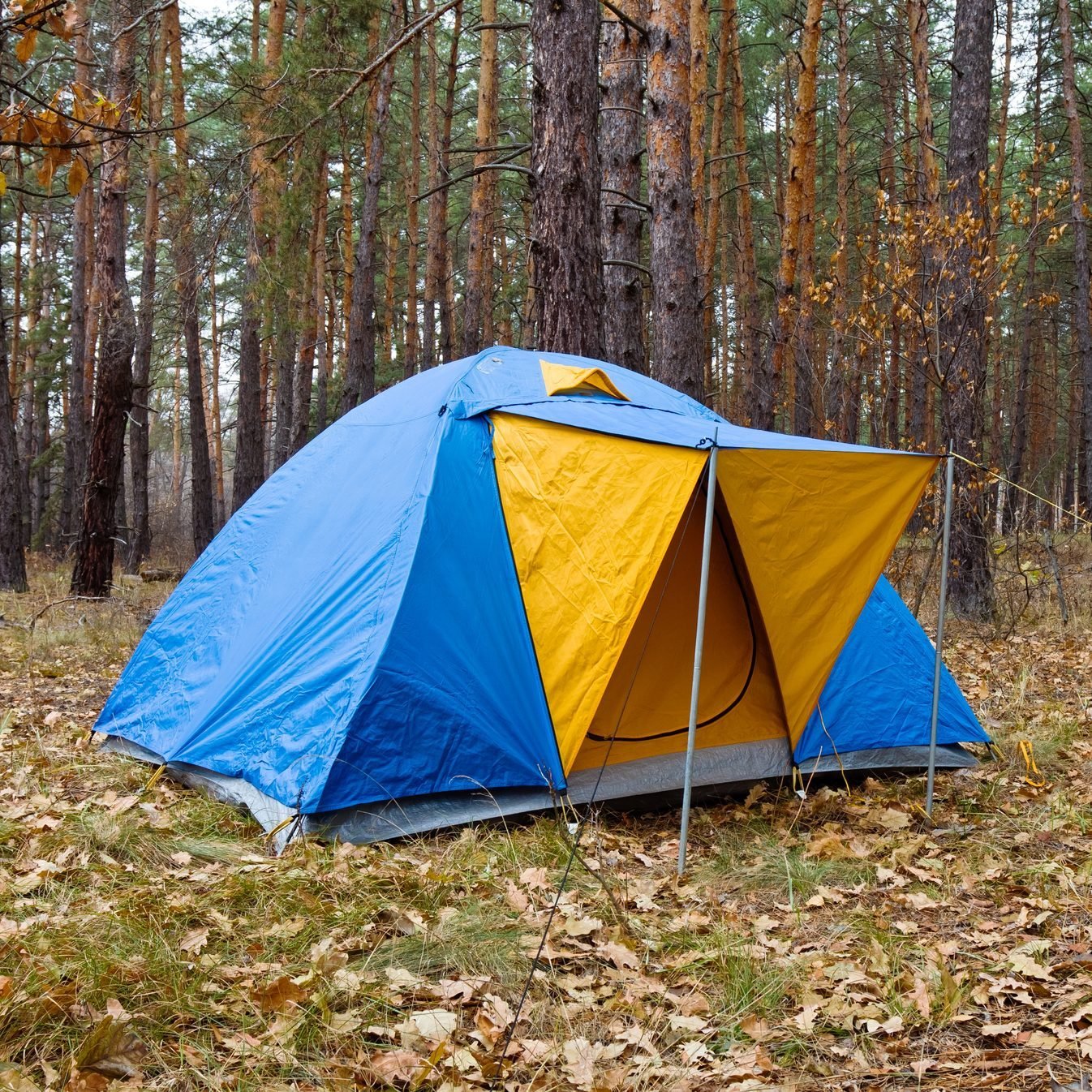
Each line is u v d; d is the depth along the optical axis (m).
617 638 4.50
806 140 13.50
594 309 7.48
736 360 25.31
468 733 4.46
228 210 9.05
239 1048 2.59
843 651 5.39
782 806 4.93
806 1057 2.68
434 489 4.81
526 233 21.88
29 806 4.41
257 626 5.16
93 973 2.85
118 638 9.09
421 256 28.66
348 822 4.17
